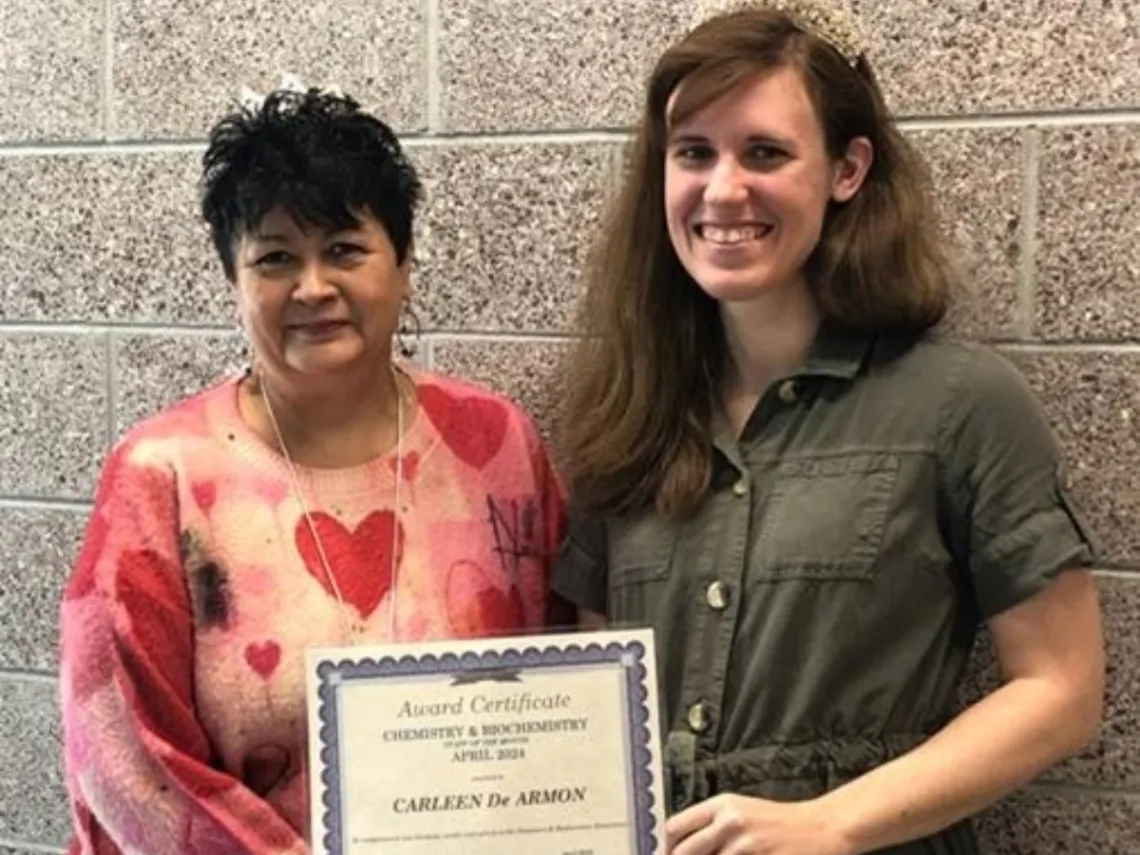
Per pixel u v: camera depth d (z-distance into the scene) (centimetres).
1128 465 145
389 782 118
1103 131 142
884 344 127
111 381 184
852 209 127
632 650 119
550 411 163
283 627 131
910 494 121
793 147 121
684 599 127
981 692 149
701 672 125
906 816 115
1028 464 120
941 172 148
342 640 132
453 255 167
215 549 132
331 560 133
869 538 120
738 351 132
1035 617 121
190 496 133
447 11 165
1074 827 149
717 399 133
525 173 163
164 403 181
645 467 132
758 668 122
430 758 119
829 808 114
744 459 127
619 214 136
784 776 121
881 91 142
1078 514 124
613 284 136
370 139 132
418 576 136
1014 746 118
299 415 136
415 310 170
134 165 179
